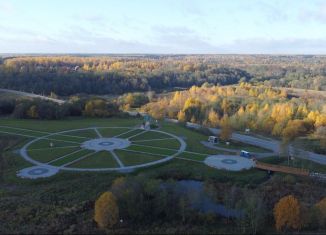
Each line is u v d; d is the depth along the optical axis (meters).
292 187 78.06
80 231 57.41
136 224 60.59
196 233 58.19
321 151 110.12
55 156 94.19
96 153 96.38
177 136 114.94
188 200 64.62
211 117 148.25
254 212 60.84
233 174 84.25
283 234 58.62
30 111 134.88
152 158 93.31
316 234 58.41
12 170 85.56
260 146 111.19
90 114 142.88
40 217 61.56
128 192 63.28
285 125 133.25
